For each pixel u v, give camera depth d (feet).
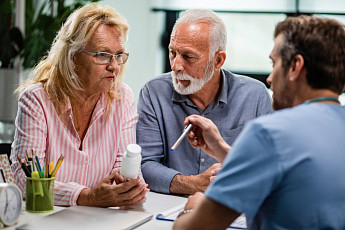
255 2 15.16
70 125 5.94
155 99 6.97
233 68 15.83
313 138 3.33
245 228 4.65
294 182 3.27
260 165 3.26
